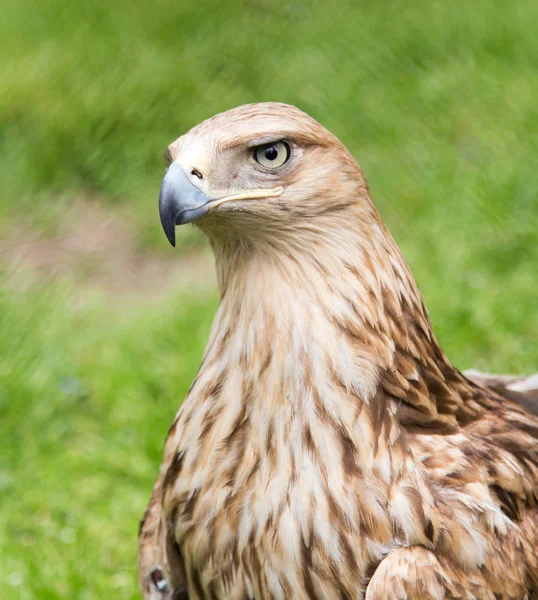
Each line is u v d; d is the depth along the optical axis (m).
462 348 11.53
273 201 5.91
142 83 18.69
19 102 18.36
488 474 6.02
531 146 15.70
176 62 19.52
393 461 5.88
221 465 6.07
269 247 5.96
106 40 20.28
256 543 6.00
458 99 17.73
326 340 5.87
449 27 19.86
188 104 18.38
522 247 13.21
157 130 17.81
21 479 10.65
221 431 6.07
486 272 12.84
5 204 16.61
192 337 12.22
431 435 6.05
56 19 21.03
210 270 14.79
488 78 18.11
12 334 12.56
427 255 13.21
